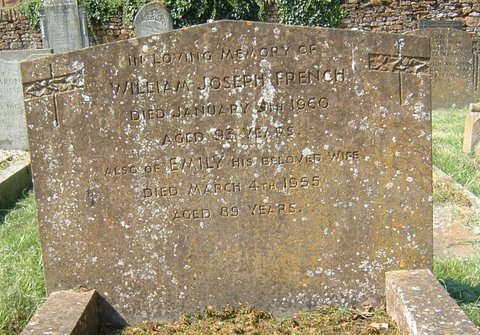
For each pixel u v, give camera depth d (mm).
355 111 3617
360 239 3721
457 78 14836
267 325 3592
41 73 3527
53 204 3648
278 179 3672
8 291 4051
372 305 3760
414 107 3619
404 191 3684
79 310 3414
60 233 3674
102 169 3629
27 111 3559
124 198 3660
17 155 8914
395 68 3582
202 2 16906
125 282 3725
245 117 3617
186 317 3727
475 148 8461
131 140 3611
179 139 3625
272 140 3639
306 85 3594
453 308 3217
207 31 3535
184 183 3664
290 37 3553
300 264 3740
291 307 3766
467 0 17000
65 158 3607
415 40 3557
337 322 3572
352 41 3555
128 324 3756
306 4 17047
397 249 3730
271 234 3713
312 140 3641
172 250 3711
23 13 16875
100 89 3557
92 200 3650
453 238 5453
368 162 3658
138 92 3572
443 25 16938
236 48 3557
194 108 3602
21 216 6246
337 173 3672
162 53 3547
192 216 3693
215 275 3740
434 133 10133
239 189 3676
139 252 3705
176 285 3738
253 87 3592
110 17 16922
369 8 17250
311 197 3686
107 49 3525
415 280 3568
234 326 3561
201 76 3574
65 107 3561
